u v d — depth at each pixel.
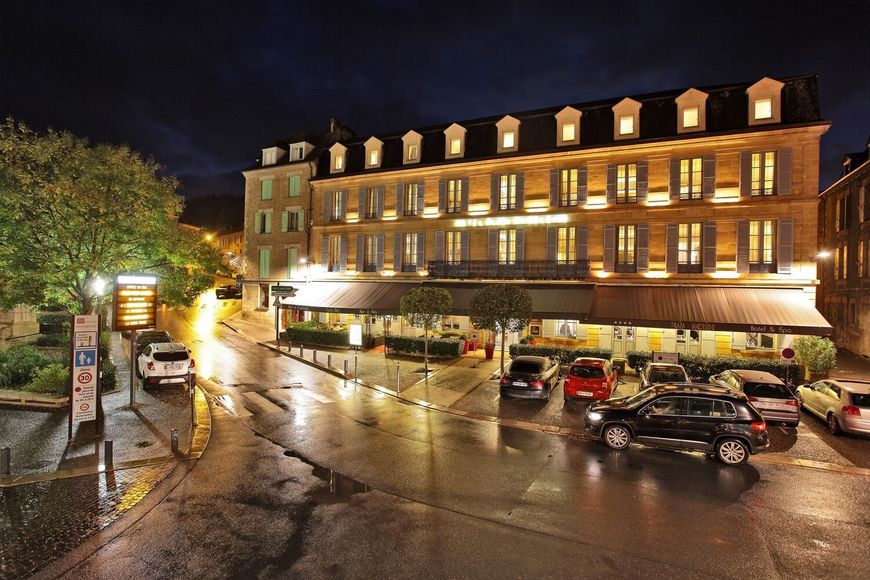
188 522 7.60
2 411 13.31
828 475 10.09
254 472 9.79
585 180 24.58
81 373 11.46
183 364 16.91
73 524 7.45
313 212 33.56
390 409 15.27
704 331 22.12
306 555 6.68
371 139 31.05
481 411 15.10
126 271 16.72
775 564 6.59
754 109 21.86
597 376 15.70
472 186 27.50
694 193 22.83
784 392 13.49
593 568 6.43
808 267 20.84
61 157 14.93
